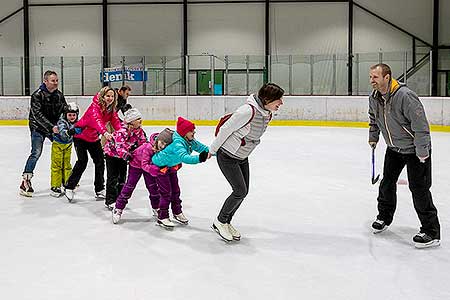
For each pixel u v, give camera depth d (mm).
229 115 3713
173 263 3539
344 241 4047
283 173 7223
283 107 15766
